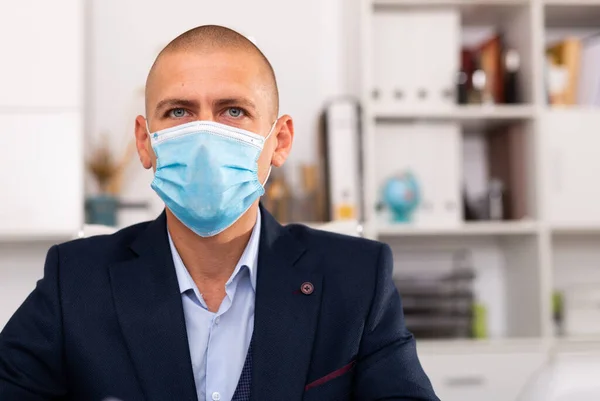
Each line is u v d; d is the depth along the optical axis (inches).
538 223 104.4
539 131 105.1
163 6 110.0
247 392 45.1
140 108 108.1
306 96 111.8
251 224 47.3
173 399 43.8
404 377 45.4
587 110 106.9
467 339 104.1
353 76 109.1
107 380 44.3
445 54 106.2
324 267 48.7
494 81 109.5
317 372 45.8
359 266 49.0
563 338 103.2
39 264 106.3
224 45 45.4
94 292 46.1
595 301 106.8
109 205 98.1
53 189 95.0
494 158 116.6
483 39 117.3
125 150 107.1
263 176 47.6
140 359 44.3
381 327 47.7
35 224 94.6
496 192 112.3
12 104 95.2
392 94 105.1
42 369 45.3
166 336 44.7
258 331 45.5
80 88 96.3
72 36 96.5
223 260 46.4
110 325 45.3
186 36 45.8
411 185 103.7
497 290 116.3
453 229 103.5
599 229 106.5
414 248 114.7
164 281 46.2
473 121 109.3
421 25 106.2
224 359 45.8
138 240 48.7
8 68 95.3
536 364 100.8
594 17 114.0
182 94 44.8
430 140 107.0
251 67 45.6
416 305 104.0
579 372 39.8
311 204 104.1
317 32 112.7
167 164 44.9
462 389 99.6
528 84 107.3
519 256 110.7
